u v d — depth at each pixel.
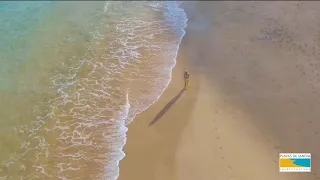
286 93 23.55
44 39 28.77
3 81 24.58
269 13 31.38
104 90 24.28
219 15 31.88
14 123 21.80
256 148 20.30
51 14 32.00
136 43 28.73
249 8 32.34
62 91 24.16
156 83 24.78
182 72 25.72
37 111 22.66
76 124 21.92
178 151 20.12
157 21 31.47
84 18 31.69
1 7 32.44
